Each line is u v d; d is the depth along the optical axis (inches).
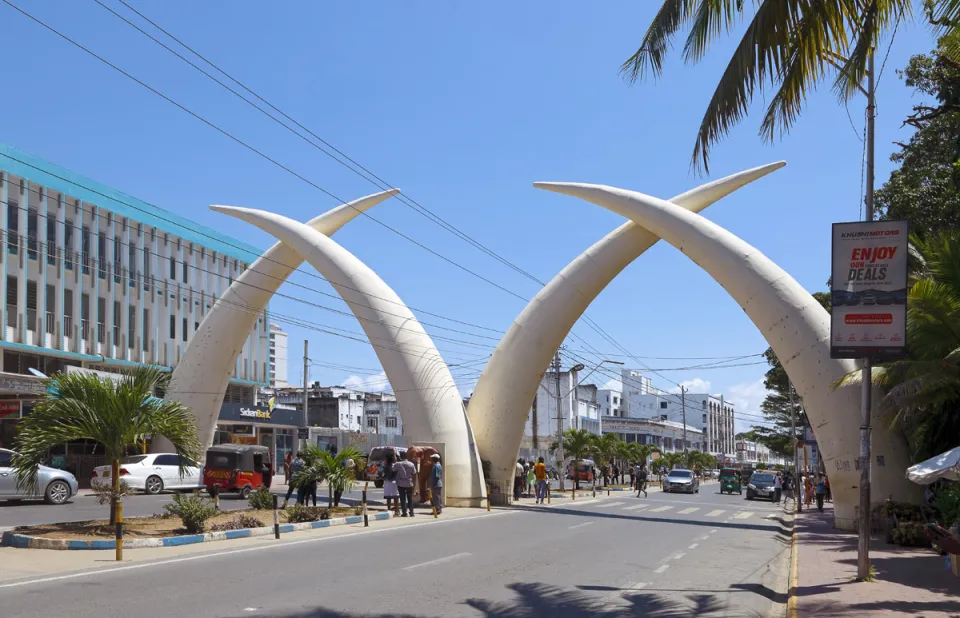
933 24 421.1
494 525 848.9
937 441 813.2
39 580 414.3
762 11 394.9
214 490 936.9
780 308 996.6
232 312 1430.9
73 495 983.0
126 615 332.5
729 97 408.2
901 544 713.0
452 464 1173.1
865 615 374.3
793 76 431.8
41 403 631.2
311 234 1336.1
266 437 2021.4
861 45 417.7
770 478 1873.8
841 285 444.8
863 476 485.4
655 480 3297.2
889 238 438.0
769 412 2984.7
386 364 1229.7
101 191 1537.9
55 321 1423.5
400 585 429.4
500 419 1269.7
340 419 2908.5
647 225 1155.3
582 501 1488.7
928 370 713.0
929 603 407.8
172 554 532.1
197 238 1830.7
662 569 542.6
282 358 4621.1
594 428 3892.7
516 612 369.7
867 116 472.7
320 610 354.9
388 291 1274.6
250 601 370.0
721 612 391.5
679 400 5418.3
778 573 569.6
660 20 435.2
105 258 1553.9
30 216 1380.4
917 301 709.9
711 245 1069.8
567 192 1231.5
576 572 507.5
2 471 901.8
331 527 767.1
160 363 1694.1
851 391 922.1
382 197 1421.0
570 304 1241.4
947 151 981.8
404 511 922.1
